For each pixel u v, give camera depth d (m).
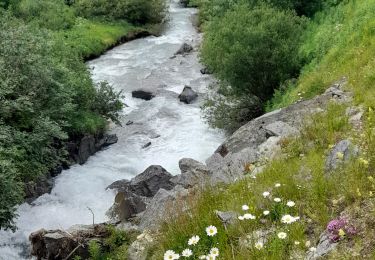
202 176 11.23
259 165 10.09
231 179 9.78
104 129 22.06
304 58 21.41
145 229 9.80
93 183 17.70
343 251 5.39
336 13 22.62
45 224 14.74
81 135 20.06
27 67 17.12
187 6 52.38
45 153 16.61
